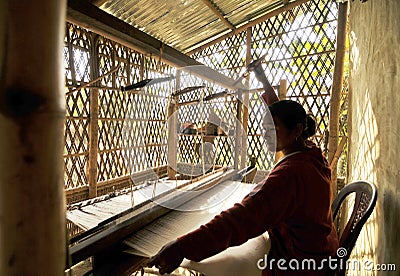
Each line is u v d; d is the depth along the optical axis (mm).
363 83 2066
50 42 346
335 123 2986
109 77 3494
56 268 387
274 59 3861
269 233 1171
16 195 348
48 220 371
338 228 2750
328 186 1114
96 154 3365
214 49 4695
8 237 354
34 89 335
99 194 3461
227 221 929
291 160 1094
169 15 3588
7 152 340
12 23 320
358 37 2357
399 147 1175
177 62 1399
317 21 3486
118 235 1014
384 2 1505
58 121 366
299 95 3623
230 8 3797
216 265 1004
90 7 938
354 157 2391
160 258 892
